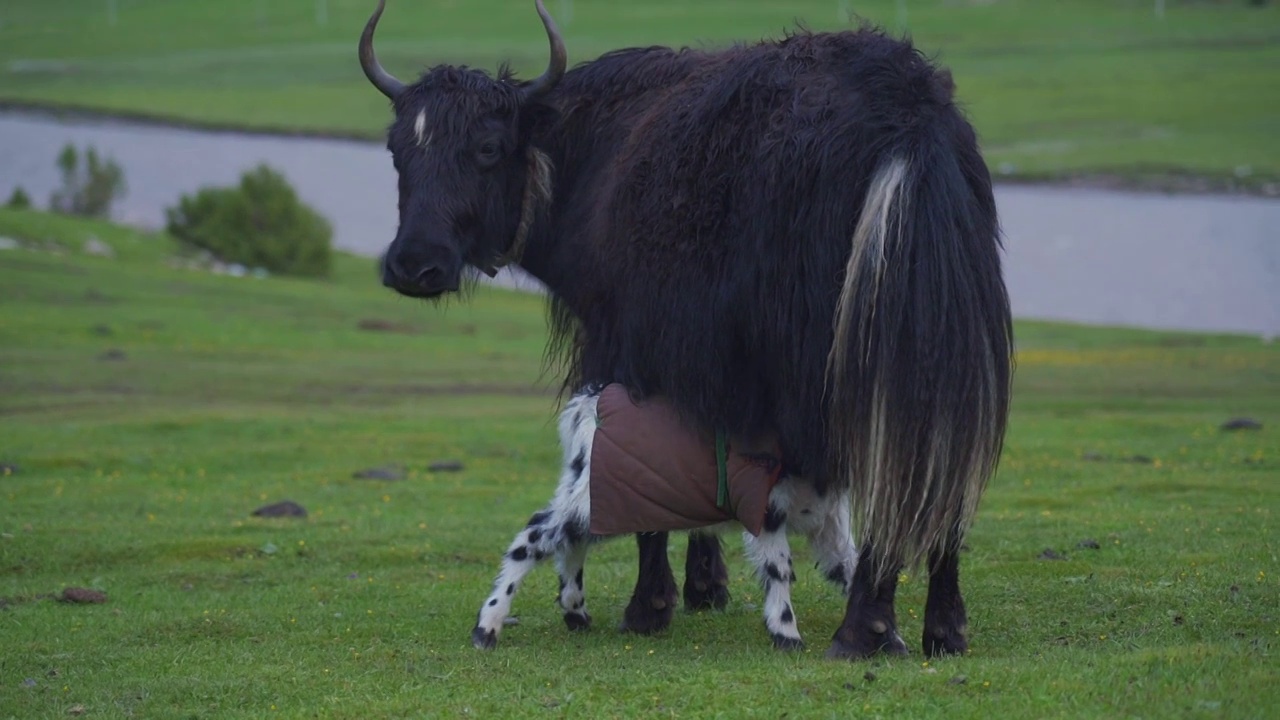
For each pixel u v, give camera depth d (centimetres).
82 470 1928
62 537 1365
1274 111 9975
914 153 742
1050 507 1462
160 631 976
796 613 987
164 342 3772
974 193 770
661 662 821
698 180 818
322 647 916
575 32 14775
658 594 945
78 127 10394
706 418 819
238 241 5981
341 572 1231
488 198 912
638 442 833
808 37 833
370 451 2123
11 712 766
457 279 896
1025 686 687
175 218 6134
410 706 731
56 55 14900
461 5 17500
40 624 1002
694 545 1016
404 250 876
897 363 730
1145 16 15200
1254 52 12669
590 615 1016
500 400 2892
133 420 2434
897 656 779
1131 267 5962
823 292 760
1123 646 799
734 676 746
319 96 11869
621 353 867
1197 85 11131
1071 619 906
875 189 741
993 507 1469
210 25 16975
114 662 880
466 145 896
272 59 14125
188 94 12031
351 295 5134
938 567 790
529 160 938
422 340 4084
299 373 3300
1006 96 10850
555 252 957
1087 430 2150
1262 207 7144
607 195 888
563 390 994
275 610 1052
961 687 693
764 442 820
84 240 5803
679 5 16588
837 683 713
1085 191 7712
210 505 1630
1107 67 12119
